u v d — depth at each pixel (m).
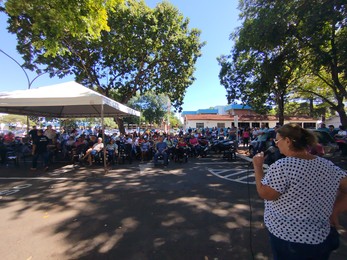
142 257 3.29
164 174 8.88
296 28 12.59
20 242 3.74
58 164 11.17
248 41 14.25
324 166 1.75
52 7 6.91
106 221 4.52
